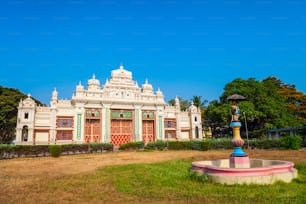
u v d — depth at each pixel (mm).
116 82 49188
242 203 7824
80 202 8539
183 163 19469
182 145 41750
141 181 11914
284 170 11258
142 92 52344
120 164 20062
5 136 53312
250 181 10320
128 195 9289
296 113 57906
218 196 8758
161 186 10734
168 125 52281
